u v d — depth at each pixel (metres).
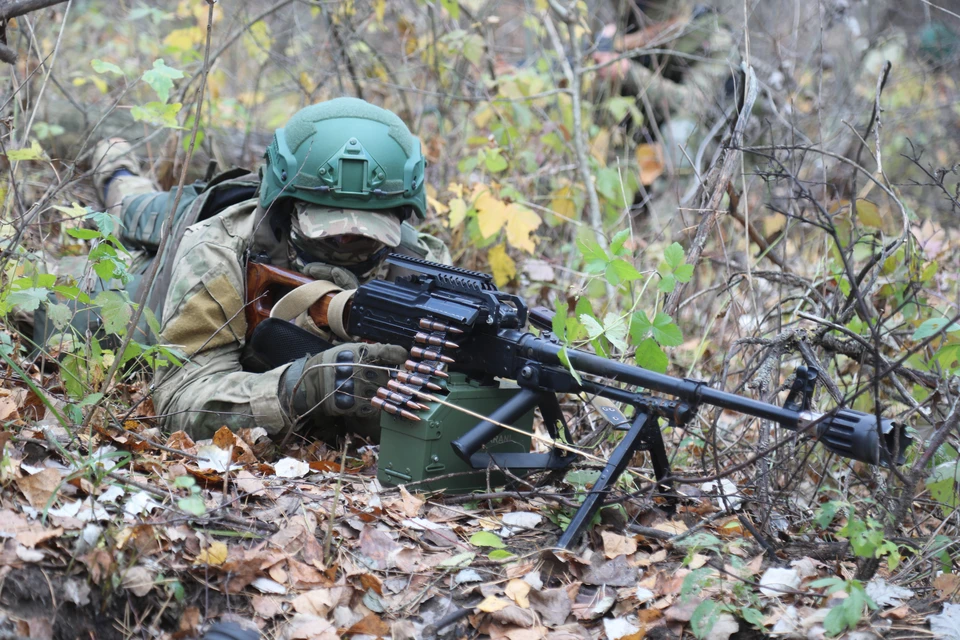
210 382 3.75
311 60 7.16
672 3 7.71
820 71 4.39
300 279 3.82
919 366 3.67
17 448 3.05
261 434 3.63
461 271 3.40
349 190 3.77
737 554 3.13
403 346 3.48
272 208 3.98
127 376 3.69
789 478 3.63
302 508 3.18
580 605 2.92
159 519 2.91
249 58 7.78
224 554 2.82
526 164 6.27
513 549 3.15
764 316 4.39
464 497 3.35
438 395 3.33
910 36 8.07
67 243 5.19
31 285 3.50
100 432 3.35
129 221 4.70
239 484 3.22
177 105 3.94
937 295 4.28
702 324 5.08
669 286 3.40
